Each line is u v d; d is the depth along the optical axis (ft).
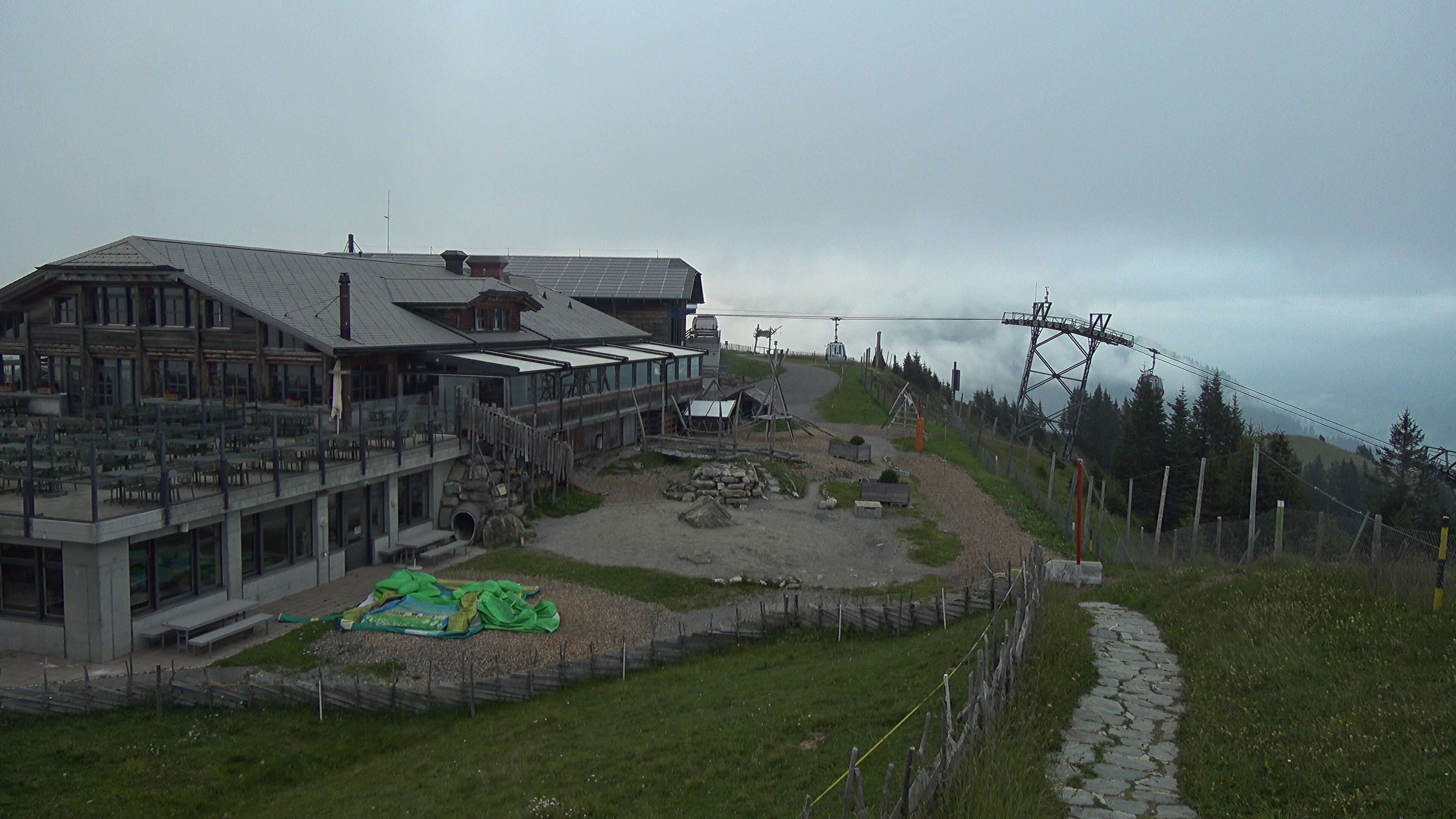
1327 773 42.83
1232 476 211.20
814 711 60.64
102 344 136.36
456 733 70.13
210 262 135.44
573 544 124.16
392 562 115.55
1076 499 163.02
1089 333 272.10
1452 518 191.31
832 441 189.26
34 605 82.74
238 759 66.64
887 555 124.67
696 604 102.42
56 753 65.41
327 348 120.57
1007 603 85.46
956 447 219.20
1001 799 39.52
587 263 281.33
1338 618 62.75
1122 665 61.82
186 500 86.53
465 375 140.15
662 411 198.70
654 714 67.21
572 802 51.31
